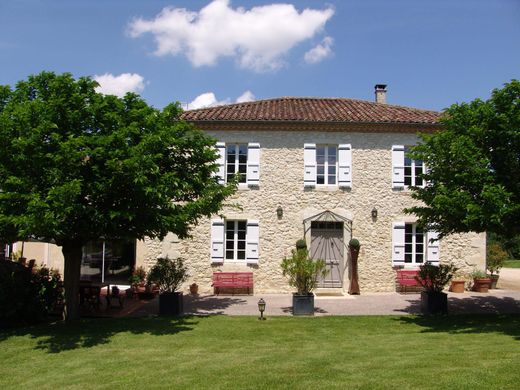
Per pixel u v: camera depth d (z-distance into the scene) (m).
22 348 8.15
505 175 9.16
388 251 14.56
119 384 6.09
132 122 9.00
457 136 9.70
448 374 5.91
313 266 11.02
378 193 14.67
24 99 9.23
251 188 14.60
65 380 6.37
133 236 9.79
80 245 10.12
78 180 7.90
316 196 14.62
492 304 12.38
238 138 14.73
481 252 14.79
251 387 5.75
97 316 10.90
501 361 6.42
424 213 10.15
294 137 14.77
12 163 8.57
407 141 14.80
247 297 13.72
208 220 14.66
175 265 11.58
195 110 15.70
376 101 18.34
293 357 7.14
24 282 9.98
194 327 9.56
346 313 11.23
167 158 10.18
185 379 6.19
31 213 7.93
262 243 14.51
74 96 8.88
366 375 6.04
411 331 9.20
